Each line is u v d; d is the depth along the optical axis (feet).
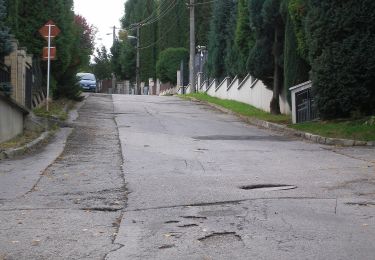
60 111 72.54
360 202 27.30
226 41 121.29
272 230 22.44
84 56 95.55
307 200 27.76
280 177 34.19
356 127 55.72
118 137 55.62
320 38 58.90
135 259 19.13
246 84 102.32
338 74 58.18
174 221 23.86
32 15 76.23
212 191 29.78
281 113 82.12
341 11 56.95
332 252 19.75
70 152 45.52
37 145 48.39
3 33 53.11
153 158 42.42
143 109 90.94
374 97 58.29
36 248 20.40
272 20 75.77
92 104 95.09
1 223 23.76
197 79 159.84
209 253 19.67
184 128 65.87
